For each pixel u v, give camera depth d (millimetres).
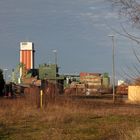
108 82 111562
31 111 46719
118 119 39688
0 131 31156
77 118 40906
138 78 13305
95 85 111062
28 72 116625
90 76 112375
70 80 114000
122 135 22016
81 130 31031
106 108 54000
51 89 56219
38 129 32156
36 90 55719
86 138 26625
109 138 25344
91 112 47156
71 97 59781
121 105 60156
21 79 114812
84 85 108938
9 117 41531
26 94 56719
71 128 32438
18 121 38500
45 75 113062
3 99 61375
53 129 31391
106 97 91000
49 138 26672
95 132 29734
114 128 30281
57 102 54281
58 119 38812
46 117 40406
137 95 15219
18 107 50719
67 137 27125
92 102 62812
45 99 54594
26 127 33750
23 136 28328
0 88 84312
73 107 50844
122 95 67625
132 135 20250
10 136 28516
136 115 42906
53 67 115188
